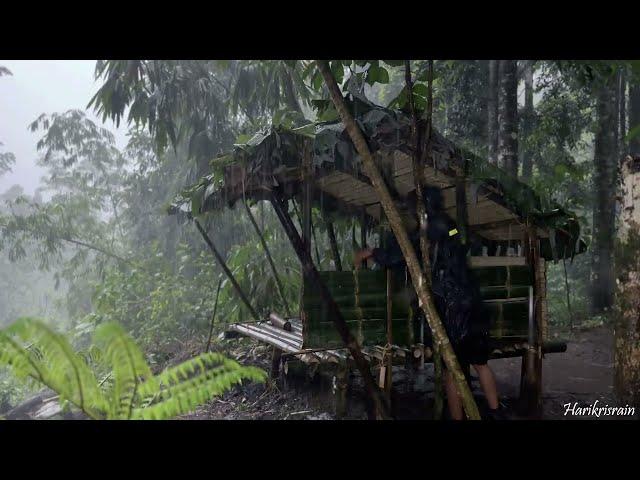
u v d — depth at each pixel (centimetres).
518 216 383
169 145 941
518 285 375
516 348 374
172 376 179
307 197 359
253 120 639
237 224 806
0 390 647
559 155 850
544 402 423
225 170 363
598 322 825
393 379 484
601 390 464
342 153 315
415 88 352
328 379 454
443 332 244
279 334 459
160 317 767
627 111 1097
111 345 163
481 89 788
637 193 376
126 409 173
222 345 641
